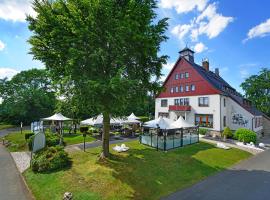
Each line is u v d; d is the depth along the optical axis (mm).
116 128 31141
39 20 10961
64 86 11148
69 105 12430
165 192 10430
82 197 9250
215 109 30969
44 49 11430
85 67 11195
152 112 58156
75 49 9922
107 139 14383
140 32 11656
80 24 10594
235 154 19000
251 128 30641
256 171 14234
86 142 21922
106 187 10148
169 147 19266
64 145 20359
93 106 11297
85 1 10094
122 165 13039
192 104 34531
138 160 14477
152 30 12820
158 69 13906
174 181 11852
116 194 9617
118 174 11602
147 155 16125
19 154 17984
